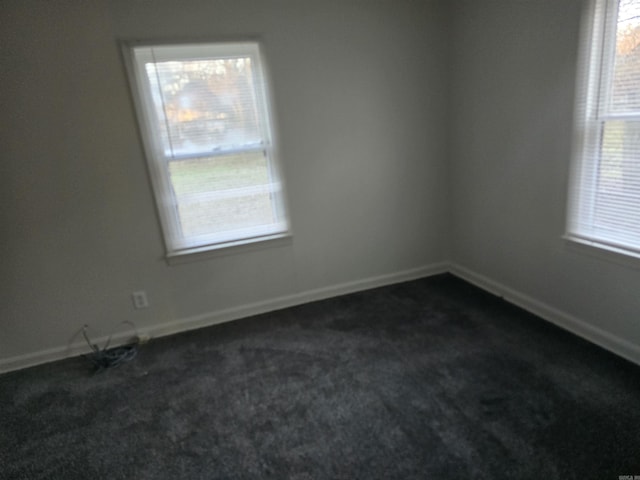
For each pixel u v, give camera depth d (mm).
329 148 2988
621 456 1570
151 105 2537
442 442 1723
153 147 2596
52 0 2227
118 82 2434
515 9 2447
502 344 2398
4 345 2590
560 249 2441
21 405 2242
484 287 3184
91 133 2457
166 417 2045
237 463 1713
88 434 1974
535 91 2416
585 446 1632
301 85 2799
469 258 3322
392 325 2744
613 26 1955
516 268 2830
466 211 3246
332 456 1701
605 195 2150
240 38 2582
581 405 1854
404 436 1774
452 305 2949
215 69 2596
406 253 3436
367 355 2422
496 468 1573
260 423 1936
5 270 2486
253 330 2848
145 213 2678
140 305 2814
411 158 3232
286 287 3148
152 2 2387
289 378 2270
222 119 2688
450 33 3029
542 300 2658
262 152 2840
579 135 2213
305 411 1989
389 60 2969
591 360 2170
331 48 2809
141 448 1852
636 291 2053
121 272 2725
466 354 2336
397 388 2098
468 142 3070
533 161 2523
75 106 2393
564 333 2453
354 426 1860
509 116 2643
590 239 2248
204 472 1686
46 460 1831
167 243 2766
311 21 2721
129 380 2393
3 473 1775
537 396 1938
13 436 2002
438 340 2508
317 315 2984
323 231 3135
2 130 2301
